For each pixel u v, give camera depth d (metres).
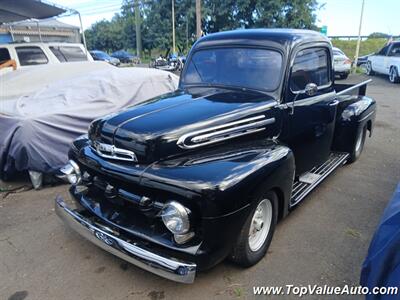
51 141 4.83
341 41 32.78
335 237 3.59
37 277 3.05
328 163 4.91
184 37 34.09
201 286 2.90
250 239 2.99
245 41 3.80
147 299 2.78
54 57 9.75
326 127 4.44
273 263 3.17
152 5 36.34
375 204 4.31
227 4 30.45
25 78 6.67
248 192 2.63
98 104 5.32
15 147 4.73
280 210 3.34
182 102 3.37
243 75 3.73
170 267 2.44
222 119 3.02
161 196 2.61
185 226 2.49
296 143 3.83
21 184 5.18
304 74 3.86
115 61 28.70
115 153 2.88
